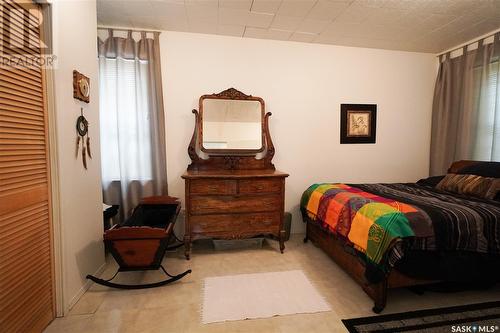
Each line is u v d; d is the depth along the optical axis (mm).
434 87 3479
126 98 2789
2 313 1209
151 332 1514
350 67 3295
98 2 2289
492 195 2215
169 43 2885
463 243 1726
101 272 2180
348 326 1582
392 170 3490
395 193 2457
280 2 2293
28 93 1386
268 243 2928
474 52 2973
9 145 1250
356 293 1943
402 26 2730
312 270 2299
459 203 2043
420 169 3504
